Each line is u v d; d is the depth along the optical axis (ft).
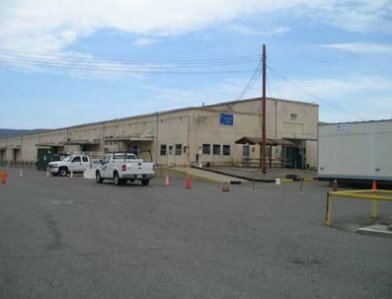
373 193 57.72
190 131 160.35
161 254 30.83
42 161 209.97
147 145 182.09
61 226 42.73
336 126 113.19
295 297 21.56
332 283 24.07
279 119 186.70
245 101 185.26
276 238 37.47
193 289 22.70
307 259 29.76
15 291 22.40
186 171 143.43
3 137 379.96
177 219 47.93
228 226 43.52
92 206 59.67
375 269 27.25
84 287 23.06
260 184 117.39
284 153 186.70
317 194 85.46
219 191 90.22
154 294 21.86
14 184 104.32
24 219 47.29
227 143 169.17
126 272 26.03
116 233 38.96
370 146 107.14
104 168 110.93
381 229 42.04
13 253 31.04
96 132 228.02
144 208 57.82
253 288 22.97
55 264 27.94
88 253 31.07
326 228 43.68
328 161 114.42
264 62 138.82
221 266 27.55
